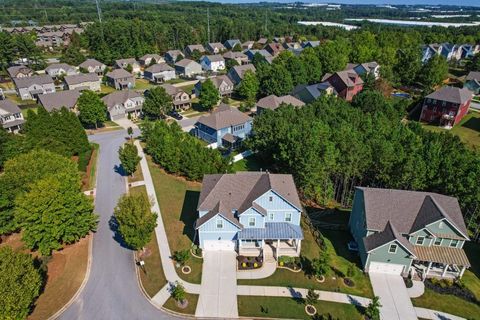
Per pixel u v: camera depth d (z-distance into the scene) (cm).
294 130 5450
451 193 4488
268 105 7988
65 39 18862
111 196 5144
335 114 6844
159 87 8425
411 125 6606
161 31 17025
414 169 4609
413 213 3812
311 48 13162
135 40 15100
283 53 12631
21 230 4412
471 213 4534
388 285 3619
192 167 5412
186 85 12075
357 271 3794
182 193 5241
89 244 4119
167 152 5650
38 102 8900
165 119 8600
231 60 14325
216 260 3875
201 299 3391
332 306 3344
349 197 5084
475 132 7850
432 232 3638
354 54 13712
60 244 3931
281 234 3838
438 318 3262
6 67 12812
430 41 17488
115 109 8481
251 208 3775
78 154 6350
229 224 3841
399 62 12019
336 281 3647
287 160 5284
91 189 5338
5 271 2812
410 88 11419
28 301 2878
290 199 3903
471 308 3384
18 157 4538
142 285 3534
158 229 4378
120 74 11544
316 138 5138
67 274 3653
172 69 12838
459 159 4669
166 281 3584
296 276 3694
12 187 4112
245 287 3538
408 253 3588
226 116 7212
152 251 4003
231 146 6844
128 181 5594
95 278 3612
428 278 3716
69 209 3812
